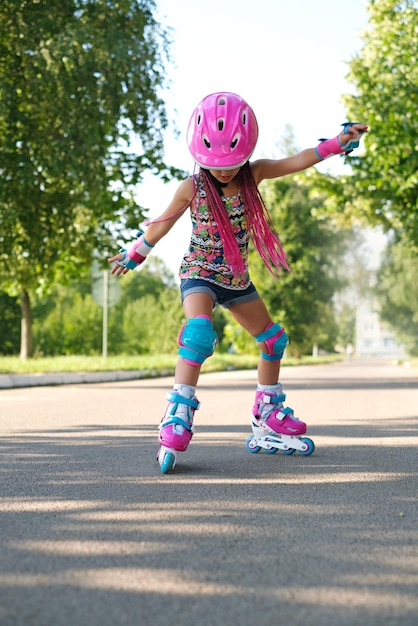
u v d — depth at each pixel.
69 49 14.52
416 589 2.09
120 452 4.89
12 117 15.03
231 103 4.14
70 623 1.82
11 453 4.84
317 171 22.09
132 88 15.08
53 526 2.81
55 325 49.78
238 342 46.47
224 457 4.67
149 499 3.35
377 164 18.77
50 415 7.69
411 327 46.62
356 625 1.82
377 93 18.98
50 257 17.25
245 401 10.03
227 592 2.06
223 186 4.26
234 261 4.29
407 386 14.79
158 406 8.95
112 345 51.25
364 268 45.72
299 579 2.18
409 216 20.56
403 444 5.36
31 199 15.86
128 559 2.37
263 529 2.79
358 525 2.87
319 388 13.97
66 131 14.94
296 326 45.84
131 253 4.48
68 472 4.09
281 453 4.86
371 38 20.97
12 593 2.03
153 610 1.91
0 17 15.27
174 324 48.56
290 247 44.81
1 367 16.83
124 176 16.55
